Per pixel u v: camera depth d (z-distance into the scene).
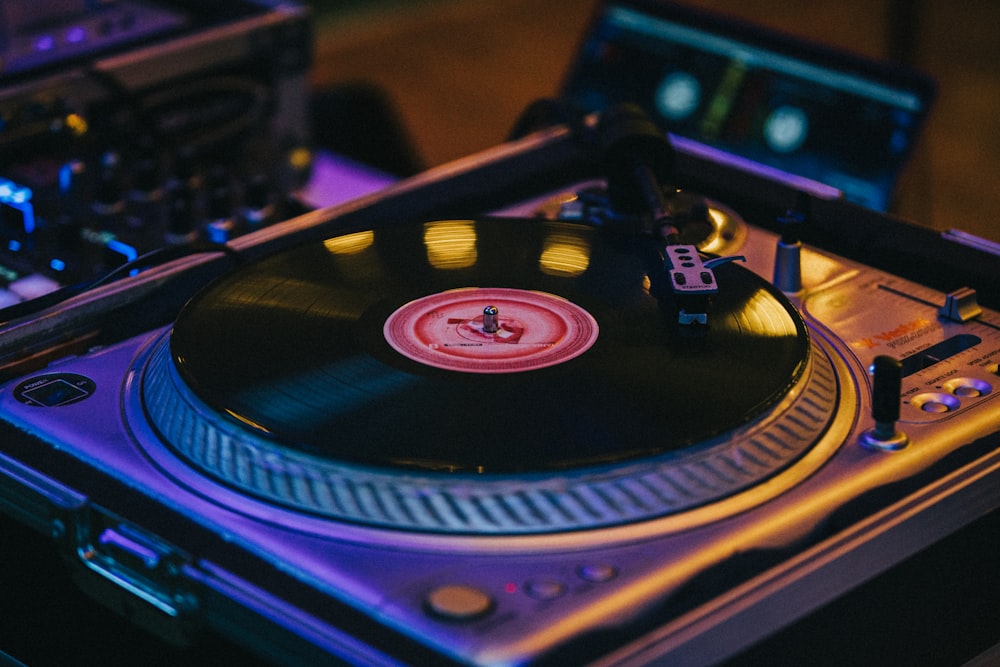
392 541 0.78
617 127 1.19
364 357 0.92
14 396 0.96
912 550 0.83
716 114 2.13
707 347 0.93
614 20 2.29
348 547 0.77
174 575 0.80
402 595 0.73
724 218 1.21
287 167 1.94
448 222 1.12
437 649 0.69
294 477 0.82
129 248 1.30
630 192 1.21
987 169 3.97
